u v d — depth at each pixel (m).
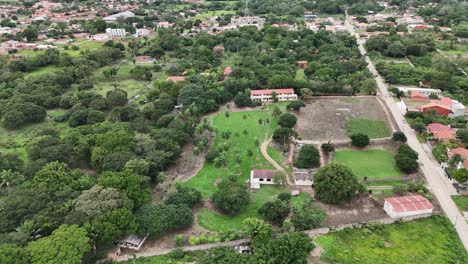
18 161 144.75
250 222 103.75
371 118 187.50
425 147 158.62
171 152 147.00
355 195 125.69
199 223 116.75
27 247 92.19
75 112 186.88
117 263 99.75
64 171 128.88
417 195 123.81
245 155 156.12
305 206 117.50
